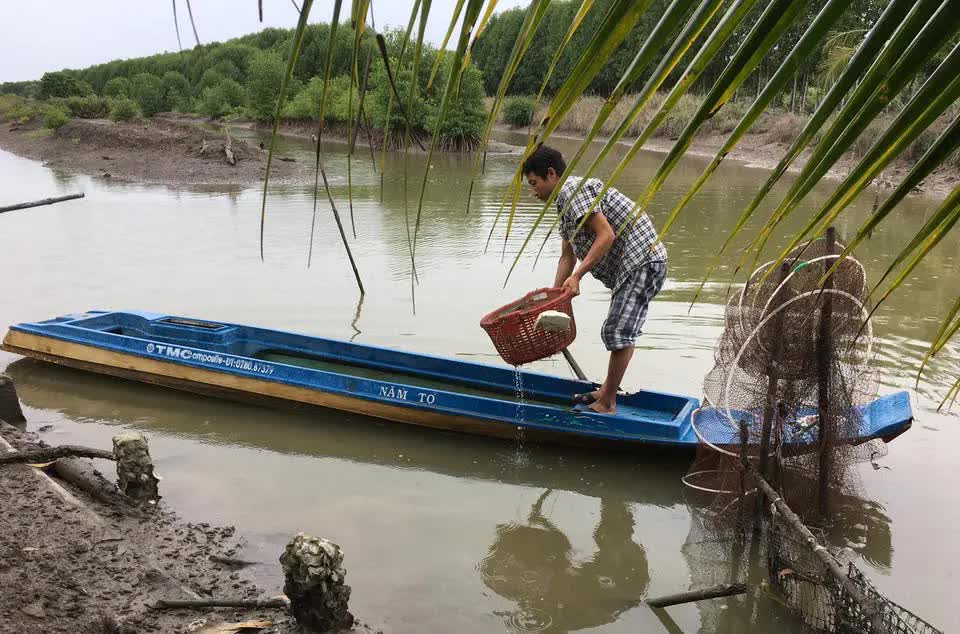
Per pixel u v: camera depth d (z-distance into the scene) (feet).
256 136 116.16
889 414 15.87
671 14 2.45
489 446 19.08
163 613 12.25
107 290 31.24
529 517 15.93
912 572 13.57
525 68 127.95
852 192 2.76
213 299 30.04
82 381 22.77
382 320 27.66
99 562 13.44
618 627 12.46
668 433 17.63
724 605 13.04
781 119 88.69
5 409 19.76
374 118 90.27
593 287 32.32
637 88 98.32
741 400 15.89
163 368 21.88
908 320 27.20
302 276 33.45
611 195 17.61
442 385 21.66
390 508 16.16
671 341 25.53
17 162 86.99
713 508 15.98
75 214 49.11
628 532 15.38
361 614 12.62
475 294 30.91
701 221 46.26
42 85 153.58
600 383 20.59
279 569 13.85
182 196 57.36
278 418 20.58
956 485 16.56
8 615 11.59
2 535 13.97
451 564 14.14
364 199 56.34
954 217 3.04
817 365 14.49
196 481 17.20
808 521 15.01
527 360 17.78
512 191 2.97
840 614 11.11
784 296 14.44
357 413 20.38
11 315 28.12
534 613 12.78
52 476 16.93
